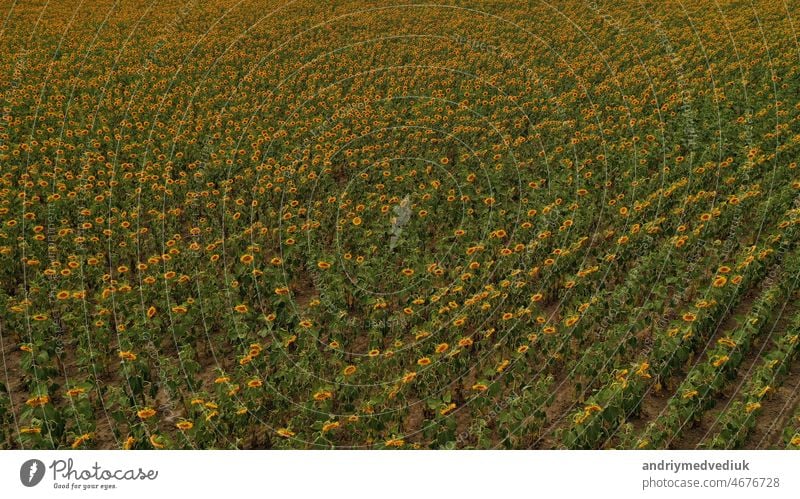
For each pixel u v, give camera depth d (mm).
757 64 20828
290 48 24875
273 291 10570
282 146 16062
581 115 17781
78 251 11414
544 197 13234
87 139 16406
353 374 8398
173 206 13570
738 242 11703
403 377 8242
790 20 25141
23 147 15477
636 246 11359
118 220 12477
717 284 9469
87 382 8195
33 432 7184
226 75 21891
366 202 13469
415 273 10766
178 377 8492
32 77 21328
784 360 8344
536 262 11234
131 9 31875
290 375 8383
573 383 8945
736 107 17391
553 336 9203
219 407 7832
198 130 16906
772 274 10680
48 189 13805
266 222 13070
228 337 9656
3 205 12664
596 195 13375
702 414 8047
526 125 17766
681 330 8836
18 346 9680
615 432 7879
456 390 8719
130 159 15641
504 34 25875
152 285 10273
